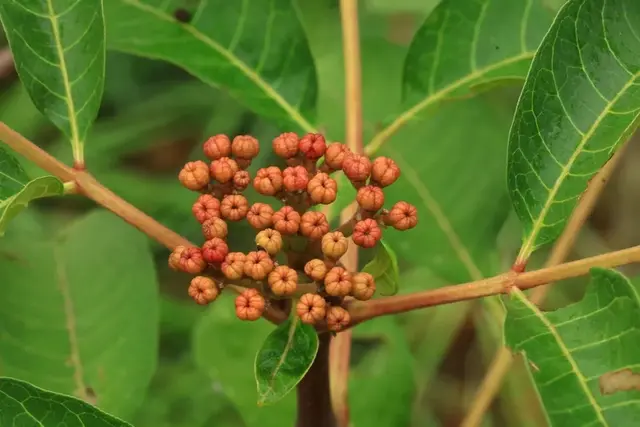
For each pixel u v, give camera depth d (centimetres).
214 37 67
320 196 57
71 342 72
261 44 67
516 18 66
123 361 72
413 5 91
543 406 55
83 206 110
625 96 59
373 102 84
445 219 76
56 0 62
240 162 59
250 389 76
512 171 59
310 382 60
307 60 67
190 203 107
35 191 58
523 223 59
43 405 57
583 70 59
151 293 73
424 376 90
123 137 110
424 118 66
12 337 72
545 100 59
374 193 57
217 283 57
